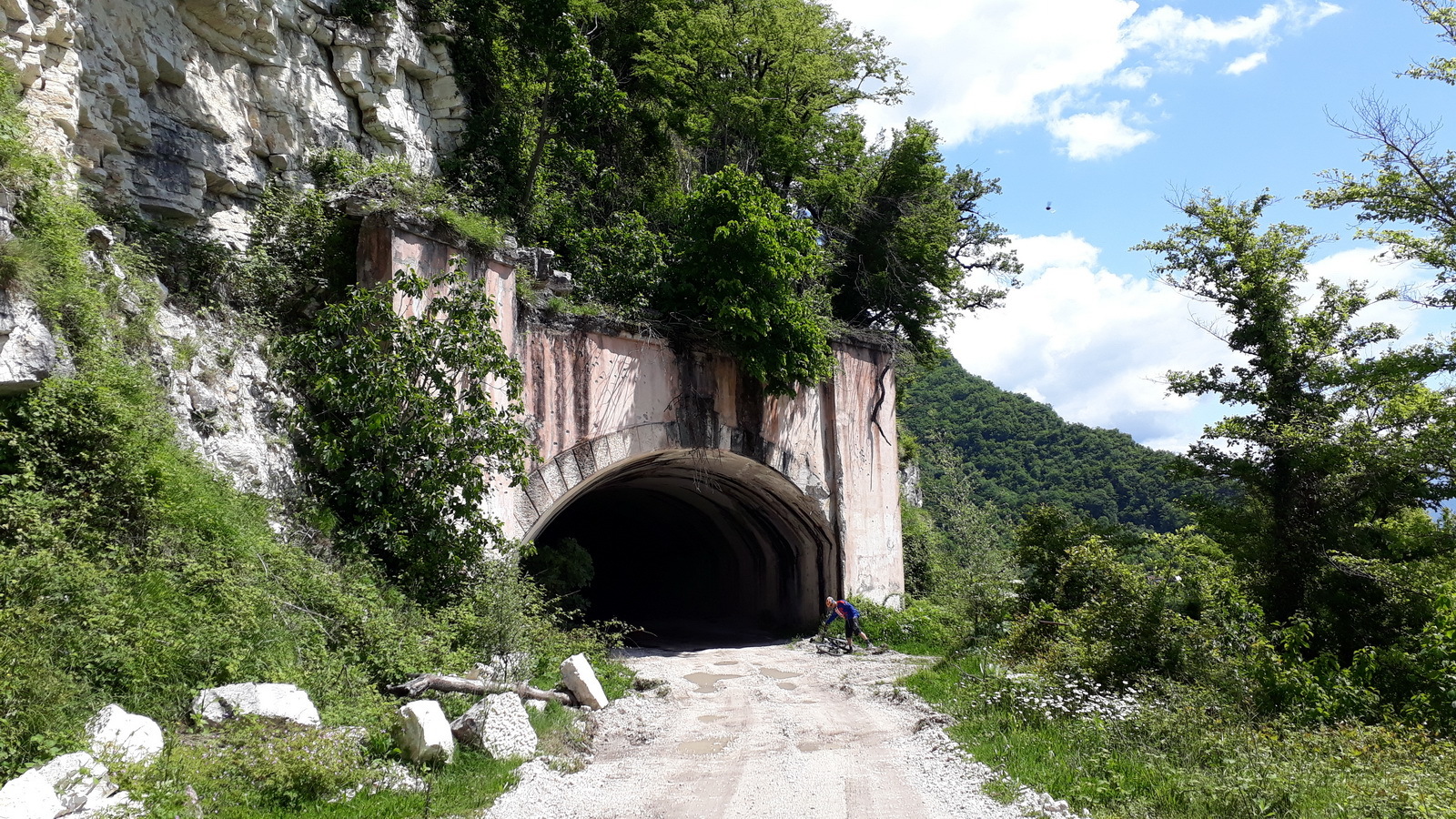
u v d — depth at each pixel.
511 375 11.98
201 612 8.14
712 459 18.59
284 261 13.56
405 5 17.72
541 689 10.64
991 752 8.20
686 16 23.38
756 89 23.59
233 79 14.88
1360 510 14.94
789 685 13.20
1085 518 17.12
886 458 21.91
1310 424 14.19
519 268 15.09
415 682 9.08
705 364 18.09
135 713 6.75
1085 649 10.95
